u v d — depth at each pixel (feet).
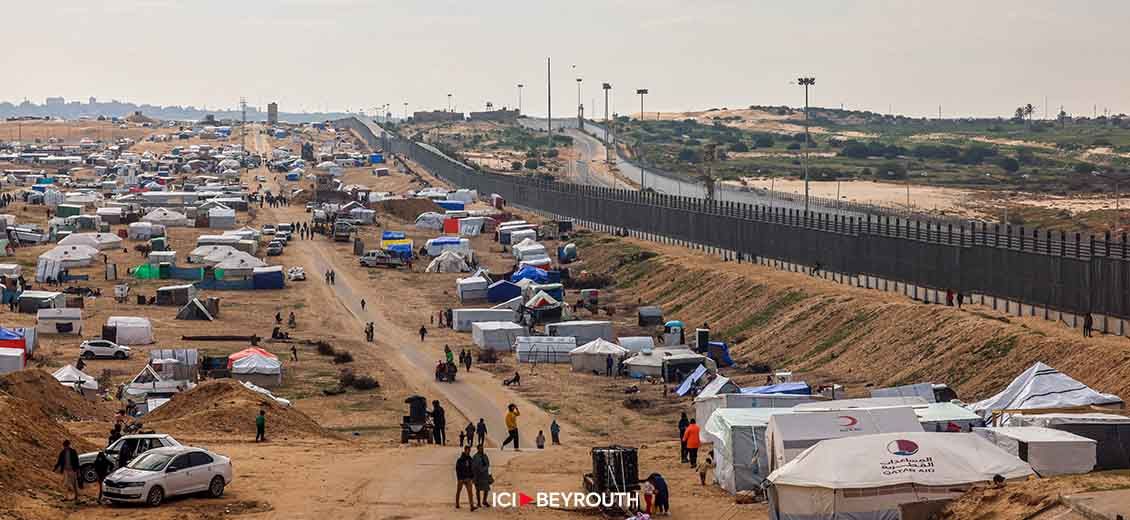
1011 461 299.99
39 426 388.98
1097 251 613.11
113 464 356.38
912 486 293.43
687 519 331.16
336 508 341.62
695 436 423.23
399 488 370.32
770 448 350.02
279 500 350.64
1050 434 346.95
